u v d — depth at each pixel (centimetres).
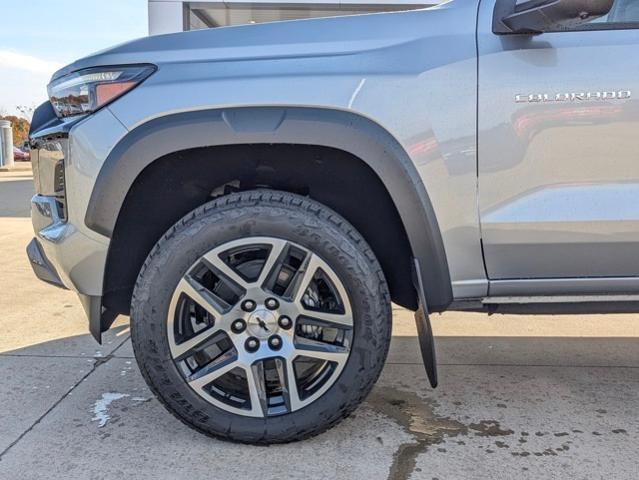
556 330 349
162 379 198
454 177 195
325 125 189
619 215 196
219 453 204
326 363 204
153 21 854
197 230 194
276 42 200
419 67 194
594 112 192
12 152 2752
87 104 198
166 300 195
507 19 191
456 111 193
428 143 193
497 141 194
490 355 306
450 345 322
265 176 211
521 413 237
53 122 218
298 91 191
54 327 348
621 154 194
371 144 190
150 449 207
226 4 838
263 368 203
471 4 201
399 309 396
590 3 173
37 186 234
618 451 207
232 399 205
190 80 194
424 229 195
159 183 207
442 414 236
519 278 205
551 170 196
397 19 203
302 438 204
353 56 196
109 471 193
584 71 192
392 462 199
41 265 231
